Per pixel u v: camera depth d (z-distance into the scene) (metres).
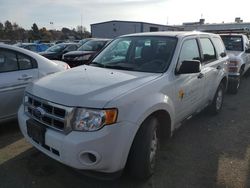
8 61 4.65
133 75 3.52
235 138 4.79
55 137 2.84
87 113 2.75
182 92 3.93
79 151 2.71
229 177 3.51
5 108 4.57
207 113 5.94
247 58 9.65
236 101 7.40
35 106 3.21
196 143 4.54
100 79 3.32
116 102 2.81
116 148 2.81
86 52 13.12
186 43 4.30
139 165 3.14
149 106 3.10
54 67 5.30
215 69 5.31
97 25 50.25
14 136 4.59
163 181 3.38
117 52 4.41
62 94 2.94
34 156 3.91
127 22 47.56
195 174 3.56
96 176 2.88
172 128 3.74
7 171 3.52
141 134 3.11
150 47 4.17
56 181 3.34
